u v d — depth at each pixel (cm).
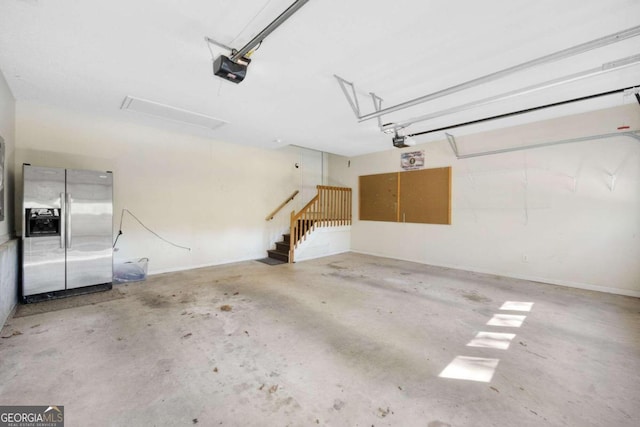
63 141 437
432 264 641
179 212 568
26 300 361
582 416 176
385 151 736
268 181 726
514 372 224
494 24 226
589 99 379
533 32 236
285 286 461
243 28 233
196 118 469
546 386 207
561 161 469
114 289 433
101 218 417
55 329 290
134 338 273
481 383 210
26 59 282
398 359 242
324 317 332
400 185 704
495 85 335
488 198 554
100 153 472
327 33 237
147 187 526
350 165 824
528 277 508
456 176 600
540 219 494
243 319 323
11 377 209
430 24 226
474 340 278
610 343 272
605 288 434
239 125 508
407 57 276
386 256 734
